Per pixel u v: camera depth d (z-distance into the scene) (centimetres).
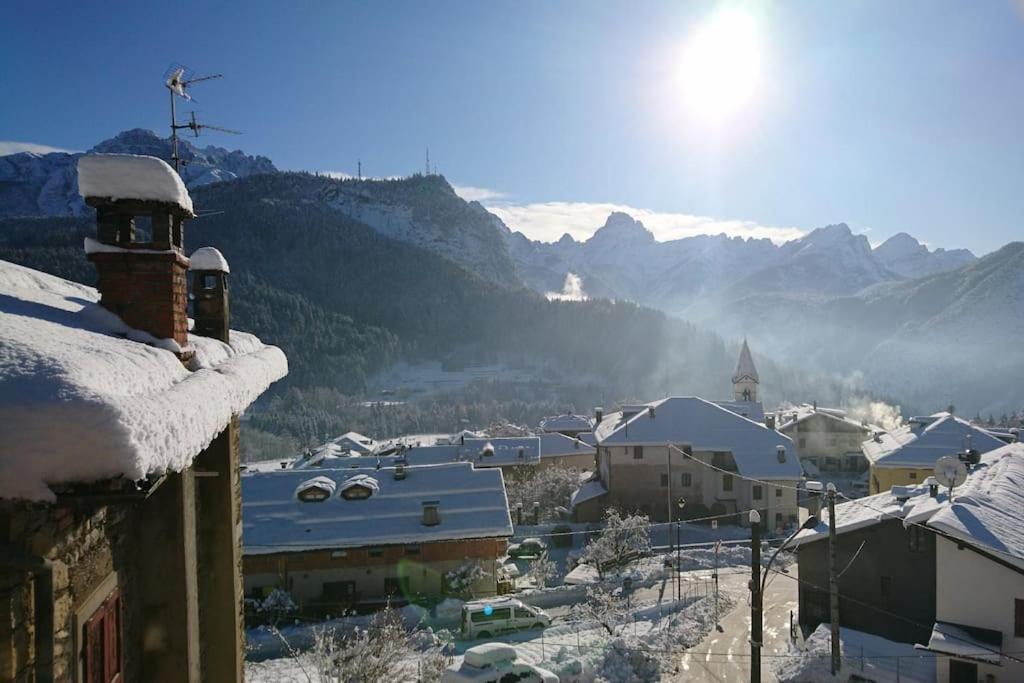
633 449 5053
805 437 7131
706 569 3828
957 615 1992
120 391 357
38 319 443
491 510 3462
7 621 345
